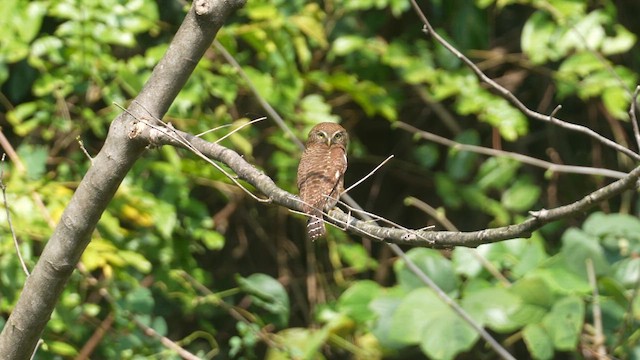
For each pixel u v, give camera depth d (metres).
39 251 11.02
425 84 13.71
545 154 14.59
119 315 10.61
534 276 10.35
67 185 11.05
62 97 11.05
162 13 12.38
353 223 5.43
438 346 10.18
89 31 10.63
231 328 13.42
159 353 10.66
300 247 14.14
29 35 10.29
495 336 13.62
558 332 10.10
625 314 10.53
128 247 10.84
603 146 14.41
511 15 14.21
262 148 13.03
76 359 10.59
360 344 12.16
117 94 11.08
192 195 13.35
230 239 13.91
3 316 11.12
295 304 13.95
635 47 13.90
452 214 14.45
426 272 10.87
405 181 14.54
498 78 13.94
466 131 12.96
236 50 11.82
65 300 10.12
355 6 11.73
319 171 7.76
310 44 12.67
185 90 10.81
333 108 13.55
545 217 4.80
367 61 12.85
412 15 13.28
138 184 11.11
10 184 10.10
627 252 10.84
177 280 11.27
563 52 11.73
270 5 11.09
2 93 12.42
